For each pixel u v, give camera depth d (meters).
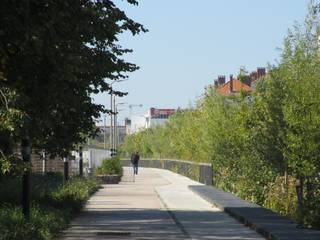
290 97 29.70
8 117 16.28
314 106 28.20
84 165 78.56
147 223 31.36
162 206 41.94
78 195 40.47
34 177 43.50
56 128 28.05
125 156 178.75
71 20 19.42
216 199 43.53
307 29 32.12
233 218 33.69
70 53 19.33
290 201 35.38
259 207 36.97
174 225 30.41
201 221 32.31
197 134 76.25
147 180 80.56
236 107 54.72
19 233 20.56
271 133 33.47
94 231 27.84
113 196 51.84
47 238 22.97
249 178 44.75
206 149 64.50
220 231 28.05
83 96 25.81
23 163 17.28
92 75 26.39
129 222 31.80
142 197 50.66
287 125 30.84
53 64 18.70
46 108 19.50
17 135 17.73
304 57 31.23
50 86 19.20
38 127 19.02
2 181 33.00
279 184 38.16
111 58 27.05
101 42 25.67
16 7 16.94
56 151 30.64
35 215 25.41
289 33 32.38
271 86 33.81
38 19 17.72
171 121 124.75
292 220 29.58
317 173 28.94
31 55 18.33
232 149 54.34
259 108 34.31
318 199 28.62
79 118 29.61
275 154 33.53
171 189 60.97
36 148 30.36
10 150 18.53
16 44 17.44
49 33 17.75
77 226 29.81
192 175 81.81
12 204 28.95
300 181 30.12
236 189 50.97
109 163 75.75
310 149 28.16
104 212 37.50
